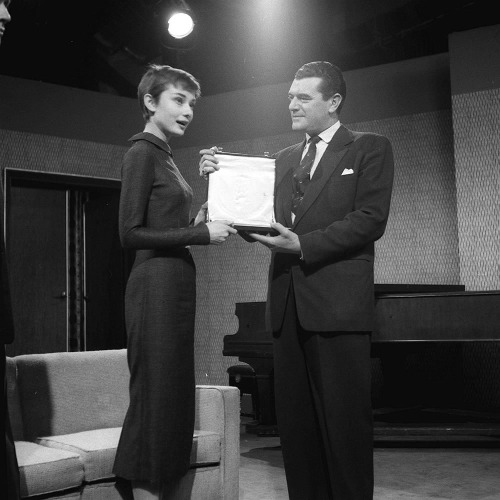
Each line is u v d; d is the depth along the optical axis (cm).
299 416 218
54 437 254
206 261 656
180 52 646
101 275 706
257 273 632
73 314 723
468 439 468
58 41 655
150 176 216
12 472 189
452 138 570
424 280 573
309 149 228
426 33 593
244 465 390
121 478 236
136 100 680
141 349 214
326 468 219
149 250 217
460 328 365
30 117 628
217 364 643
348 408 207
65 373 271
